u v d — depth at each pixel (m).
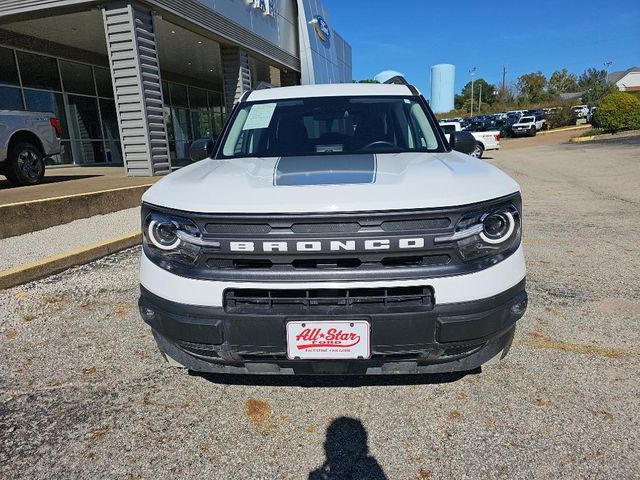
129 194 7.58
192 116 21.67
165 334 2.07
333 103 3.35
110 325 3.33
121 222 6.46
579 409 2.24
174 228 2.00
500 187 2.05
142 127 9.83
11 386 2.57
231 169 2.46
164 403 2.39
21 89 12.99
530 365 2.65
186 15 11.35
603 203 7.87
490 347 2.16
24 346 3.03
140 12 9.59
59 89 14.27
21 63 12.96
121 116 9.90
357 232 1.83
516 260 2.03
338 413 2.28
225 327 1.93
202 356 2.07
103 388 2.53
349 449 2.03
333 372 2.04
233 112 3.44
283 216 1.84
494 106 74.56
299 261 1.88
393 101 3.38
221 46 14.84
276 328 1.90
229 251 1.89
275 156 2.88
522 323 3.20
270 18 17.38
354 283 1.84
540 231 5.94
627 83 91.19
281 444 2.08
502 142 30.92
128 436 2.14
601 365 2.64
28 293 3.97
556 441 2.03
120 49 9.55
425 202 1.86
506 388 2.44
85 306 3.69
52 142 8.61
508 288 1.98
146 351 2.94
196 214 1.92
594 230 5.93
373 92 3.48
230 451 2.04
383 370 2.05
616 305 3.49
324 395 2.43
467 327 1.90
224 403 2.38
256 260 1.90
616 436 2.04
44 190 7.40
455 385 2.48
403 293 1.91
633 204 7.68
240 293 1.94
